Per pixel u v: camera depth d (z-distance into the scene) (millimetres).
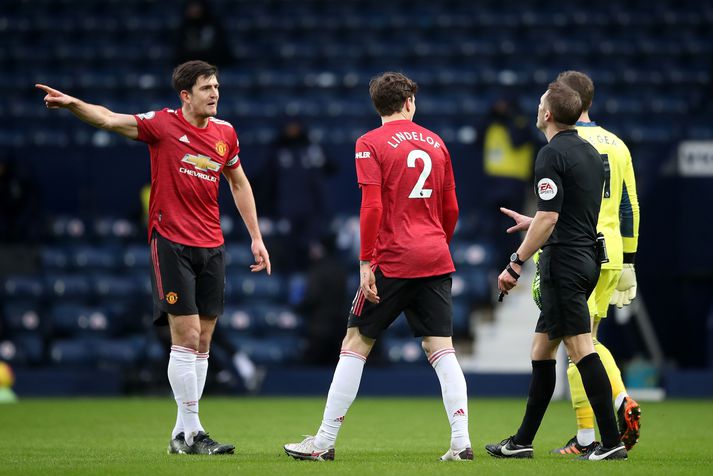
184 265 25672
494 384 54125
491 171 61219
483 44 81375
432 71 78875
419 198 24094
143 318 60594
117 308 61000
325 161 63469
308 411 43531
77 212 66125
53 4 86062
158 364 53812
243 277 61906
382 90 24609
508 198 60844
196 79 25641
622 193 26750
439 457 25062
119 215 66188
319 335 55719
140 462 23281
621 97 76562
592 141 26453
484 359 58312
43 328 58875
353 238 63219
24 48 82312
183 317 25625
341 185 65812
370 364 55875
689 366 57000
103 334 59500
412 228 24016
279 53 81125
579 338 23938
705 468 22094
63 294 61688
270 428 35656
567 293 23875
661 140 67562
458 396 23859
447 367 23953
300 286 60094
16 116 73500
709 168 56719
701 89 77562
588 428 25984
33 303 61531
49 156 66125
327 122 73125
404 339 58250
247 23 83625
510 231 25828
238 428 35656
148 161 66188
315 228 62750
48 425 36594
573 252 23938
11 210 64375
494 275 61344
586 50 80250
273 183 63094
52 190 66125
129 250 63906
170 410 43656
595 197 24234
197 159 25750
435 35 83062
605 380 23812
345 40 83125
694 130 72438
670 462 23391
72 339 59062
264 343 58438
